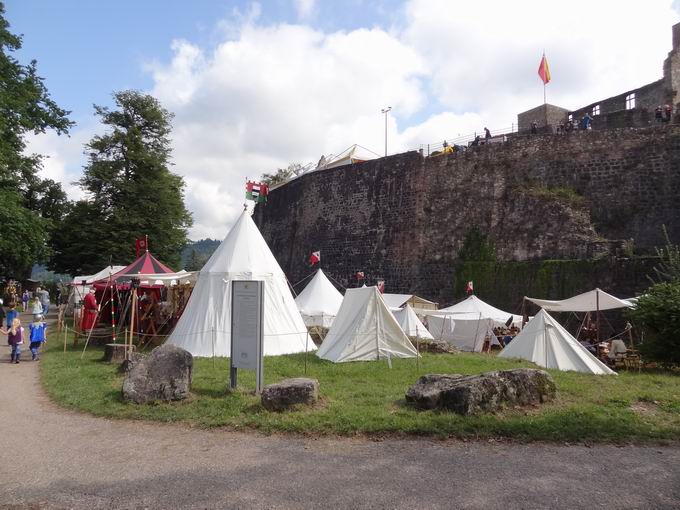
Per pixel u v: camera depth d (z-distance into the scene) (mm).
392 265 28938
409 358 13422
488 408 7281
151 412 7742
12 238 22750
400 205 29266
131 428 7156
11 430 7184
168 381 8258
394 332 13688
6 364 13445
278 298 14578
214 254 14961
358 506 4484
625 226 24078
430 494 4738
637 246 23625
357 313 13586
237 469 5453
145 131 35688
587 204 24609
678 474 5262
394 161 29984
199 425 7168
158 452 6082
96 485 5074
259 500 4641
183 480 5164
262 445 6281
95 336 16906
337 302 20953
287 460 5719
